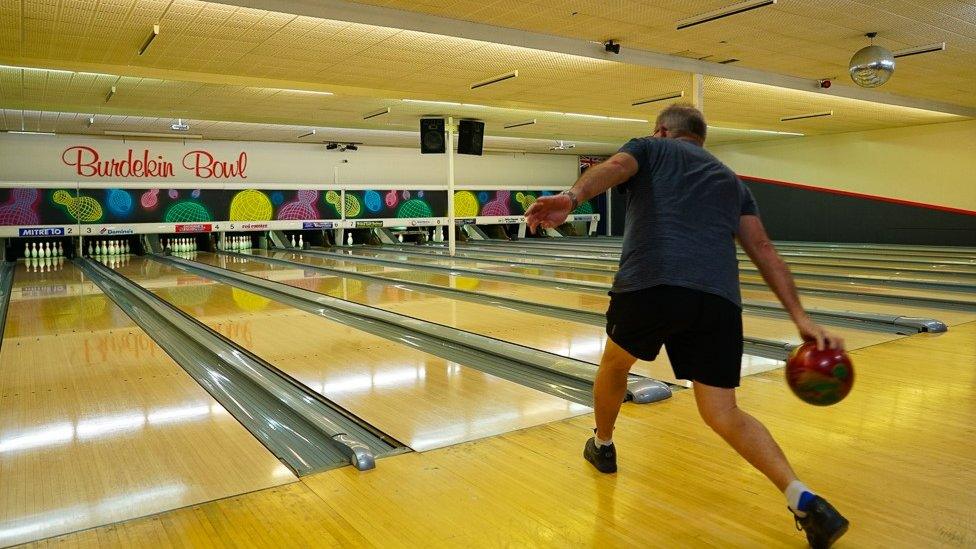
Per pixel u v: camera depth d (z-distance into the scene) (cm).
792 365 154
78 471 193
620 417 241
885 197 1191
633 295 154
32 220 984
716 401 152
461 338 381
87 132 1042
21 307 526
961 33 569
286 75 666
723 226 154
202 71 639
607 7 490
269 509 169
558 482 185
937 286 600
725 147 1434
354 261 930
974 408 246
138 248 1127
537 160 1586
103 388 286
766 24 539
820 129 1179
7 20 462
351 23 488
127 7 444
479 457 204
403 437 224
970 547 146
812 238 1302
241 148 1204
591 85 736
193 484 184
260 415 256
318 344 376
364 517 164
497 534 155
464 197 1394
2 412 252
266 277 722
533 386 296
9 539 152
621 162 155
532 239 1448
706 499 173
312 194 1215
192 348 378
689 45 608
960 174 1092
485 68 645
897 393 266
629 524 159
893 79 778
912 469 190
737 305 153
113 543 151
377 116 955
